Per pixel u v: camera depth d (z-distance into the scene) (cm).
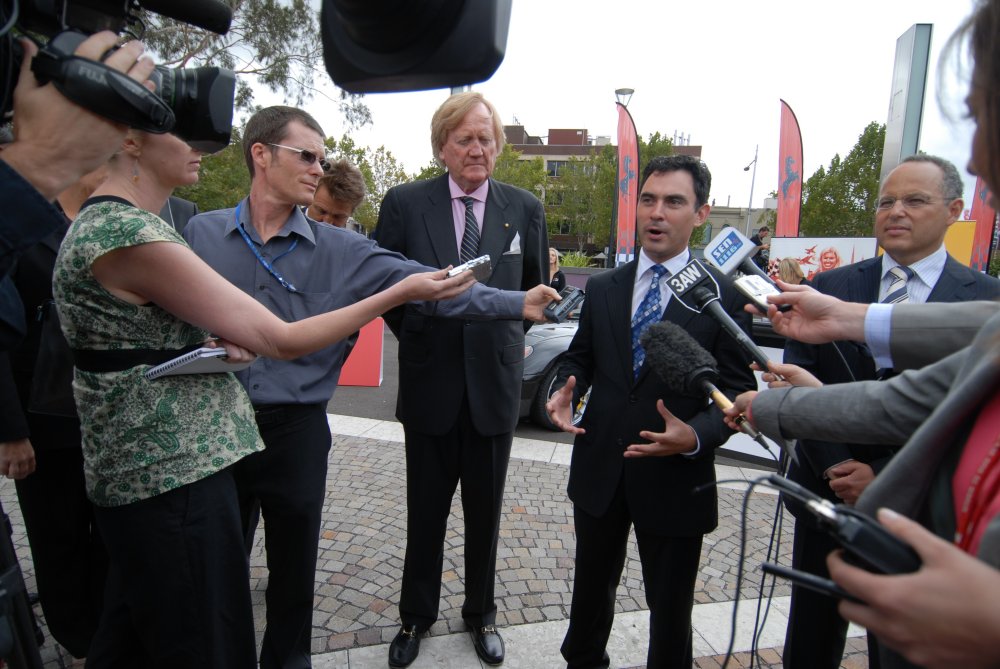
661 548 184
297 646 198
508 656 234
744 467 466
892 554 65
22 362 208
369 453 454
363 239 201
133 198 133
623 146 1262
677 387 151
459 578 290
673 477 179
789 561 321
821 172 3109
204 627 135
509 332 231
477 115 221
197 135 117
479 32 101
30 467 196
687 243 193
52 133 89
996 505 70
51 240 203
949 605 58
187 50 1312
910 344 129
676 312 183
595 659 209
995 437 74
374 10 99
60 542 211
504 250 235
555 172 6544
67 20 97
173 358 132
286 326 134
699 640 249
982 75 66
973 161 71
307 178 186
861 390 113
